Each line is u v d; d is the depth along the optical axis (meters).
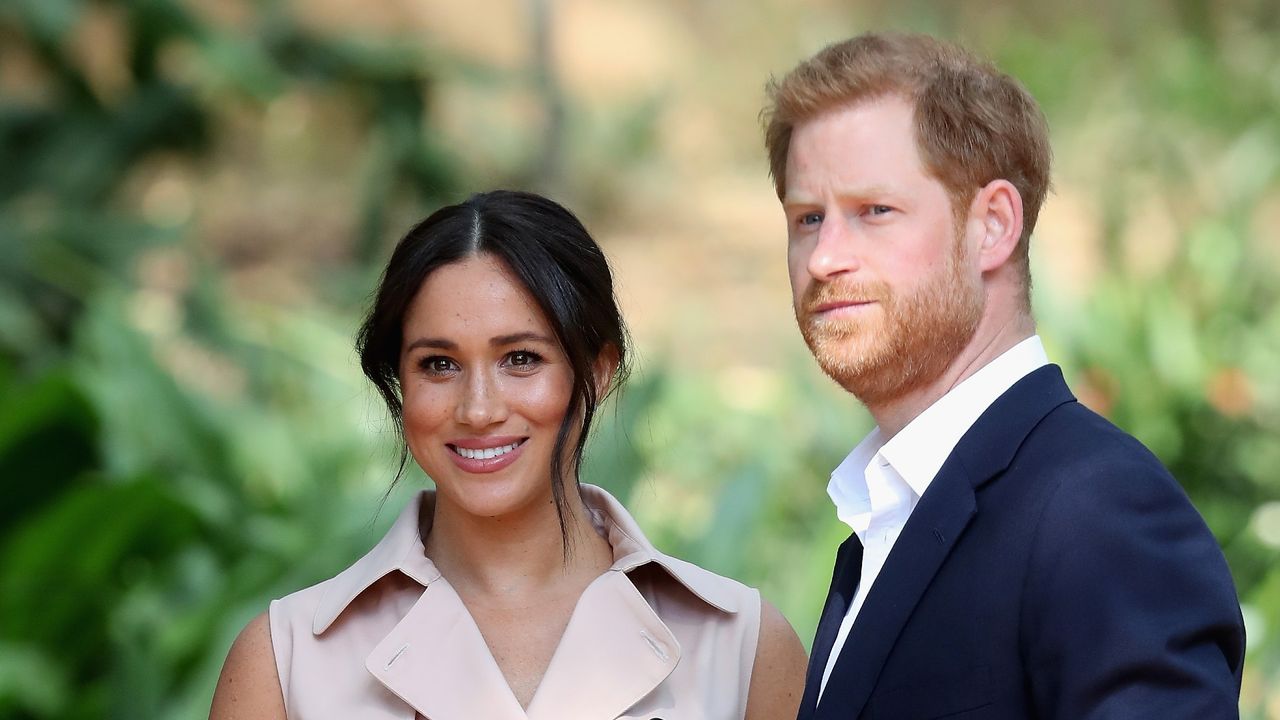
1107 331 20.70
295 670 7.79
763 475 16.28
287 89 34.31
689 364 36.31
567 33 56.25
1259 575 17.84
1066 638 6.37
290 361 23.84
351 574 8.05
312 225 44.72
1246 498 20.05
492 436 7.66
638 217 48.22
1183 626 6.17
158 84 31.91
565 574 8.20
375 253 34.75
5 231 26.89
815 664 7.47
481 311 7.58
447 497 8.08
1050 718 6.46
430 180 34.81
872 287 7.14
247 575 15.20
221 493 17.17
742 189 51.12
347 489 17.86
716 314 40.75
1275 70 36.78
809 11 56.12
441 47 37.62
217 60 31.69
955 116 7.12
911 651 6.87
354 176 45.72
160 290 31.23
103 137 31.28
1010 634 6.63
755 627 8.38
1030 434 7.00
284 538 16.41
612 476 15.33
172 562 15.99
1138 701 6.12
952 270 7.17
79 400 16.27
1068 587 6.43
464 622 7.88
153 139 32.25
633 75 55.62
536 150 45.41
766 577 16.59
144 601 15.18
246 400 23.28
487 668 7.79
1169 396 20.36
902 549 7.02
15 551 15.22
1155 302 21.25
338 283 33.62
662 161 51.34
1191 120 36.06
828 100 7.28
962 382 7.27
